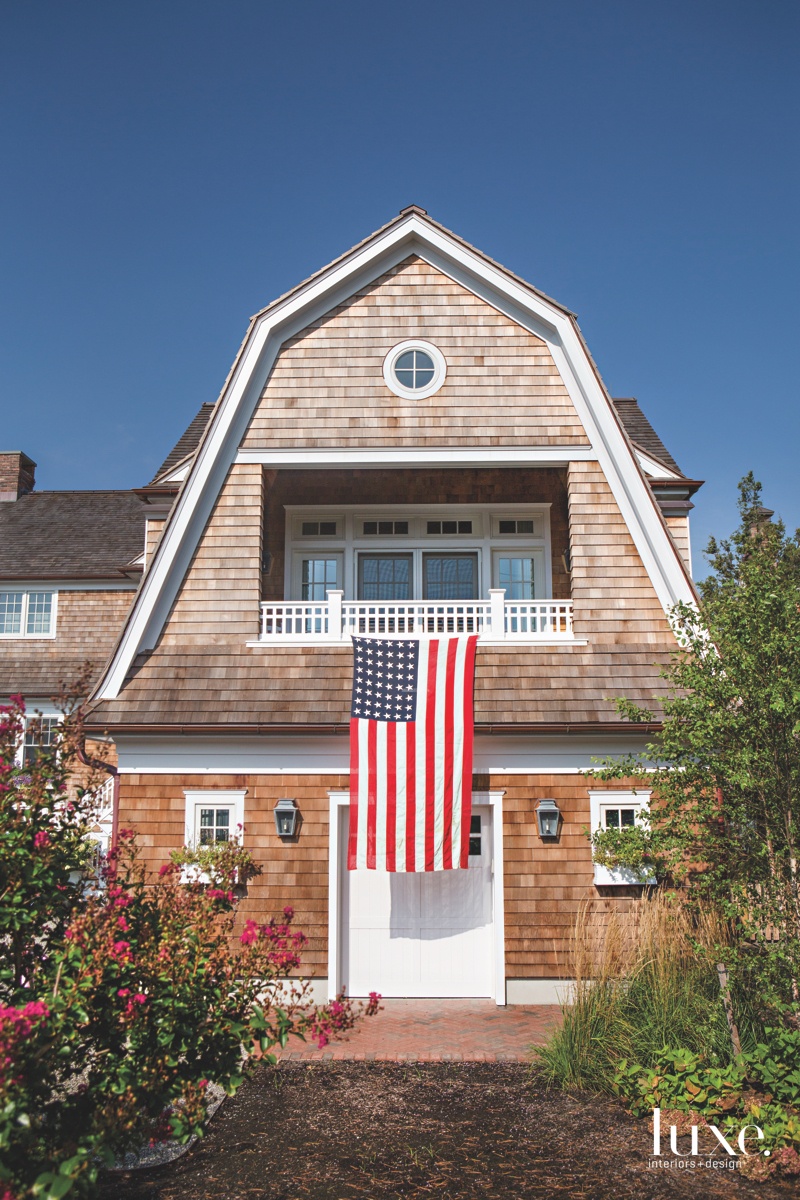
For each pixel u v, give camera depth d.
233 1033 6.36
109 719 12.90
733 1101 7.93
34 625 24.12
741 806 8.82
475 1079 9.32
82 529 26.16
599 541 13.70
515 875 12.52
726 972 8.80
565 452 13.91
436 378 14.09
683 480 14.91
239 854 11.95
